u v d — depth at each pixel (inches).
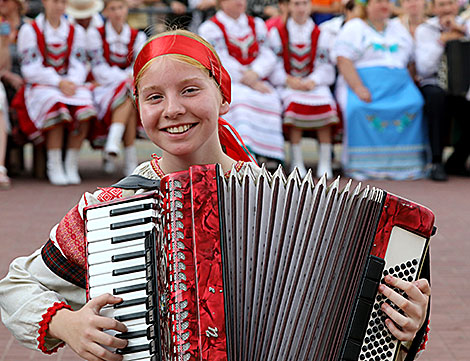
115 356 72.9
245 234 75.8
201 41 77.8
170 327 71.9
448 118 319.3
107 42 303.3
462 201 269.3
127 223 74.7
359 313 75.5
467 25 320.2
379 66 311.7
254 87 300.7
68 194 276.2
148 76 76.0
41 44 291.1
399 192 282.7
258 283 76.7
